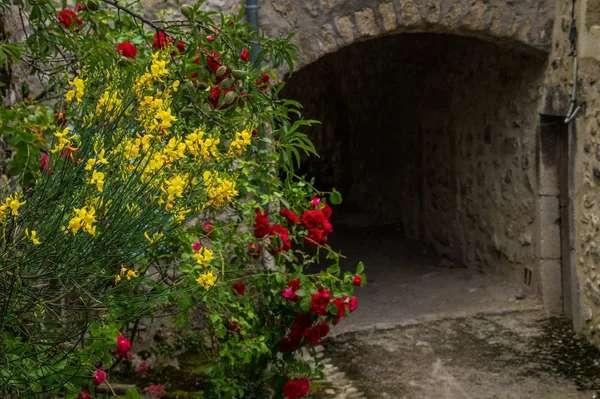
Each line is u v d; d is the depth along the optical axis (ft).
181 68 7.96
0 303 5.38
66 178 5.43
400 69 27.17
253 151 9.51
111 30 9.68
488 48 20.93
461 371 15.15
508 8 17.81
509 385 14.38
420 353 16.20
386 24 17.30
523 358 15.76
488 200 21.85
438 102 24.82
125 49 8.25
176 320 9.47
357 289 21.43
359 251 26.22
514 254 20.51
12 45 7.62
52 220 5.37
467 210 23.25
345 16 17.12
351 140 33.22
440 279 22.26
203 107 8.02
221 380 10.55
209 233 9.48
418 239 27.25
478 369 15.23
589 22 16.08
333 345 16.76
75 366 6.43
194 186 5.97
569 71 17.15
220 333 9.80
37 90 13.96
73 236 5.27
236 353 9.98
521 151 19.77
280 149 8.36
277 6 16.83
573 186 17.06
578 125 16.76
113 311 5.99
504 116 20.58
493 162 21.39
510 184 20.48
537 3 17.92
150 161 5.50
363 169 32.24
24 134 7.63
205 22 8.42
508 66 20.04
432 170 25.70
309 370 11.27
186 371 14.96
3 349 5.65
